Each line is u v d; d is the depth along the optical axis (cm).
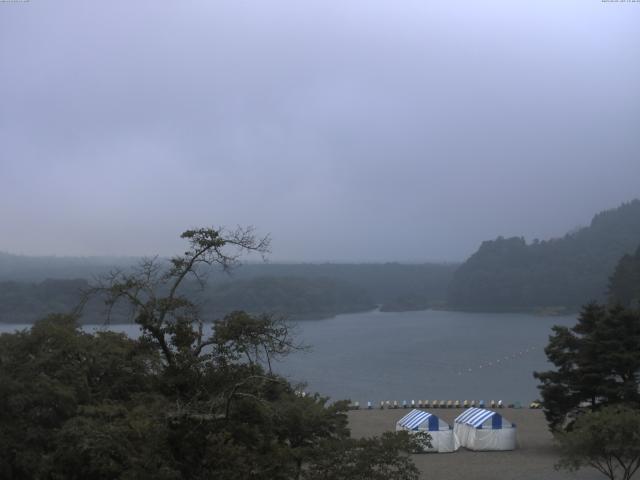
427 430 5425
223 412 2277
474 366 14350
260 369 2462
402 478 2573
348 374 13138
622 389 5147
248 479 2209
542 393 5509
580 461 3856
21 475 2898
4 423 2930
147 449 2175
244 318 2414
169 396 2436
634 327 5366
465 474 4700
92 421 2595
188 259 2433
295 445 3200
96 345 3541
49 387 3034
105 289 2436
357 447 2552
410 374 13112
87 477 2628
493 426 5525
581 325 5662
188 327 2464
